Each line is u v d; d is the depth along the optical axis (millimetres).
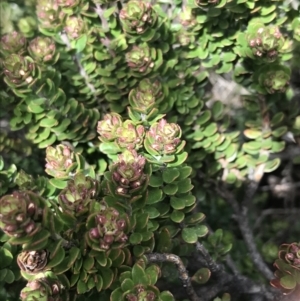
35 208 98
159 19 156
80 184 110
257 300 159
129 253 116
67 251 110
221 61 166
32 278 115
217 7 144
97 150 165
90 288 111
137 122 133
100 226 104
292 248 120
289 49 158
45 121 151
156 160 126
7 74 143
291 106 167
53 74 155
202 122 165
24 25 186
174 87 163
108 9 154
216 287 156
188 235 133
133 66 153
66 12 157
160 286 150
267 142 166
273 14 154
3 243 149
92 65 165
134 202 118
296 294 122
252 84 156
